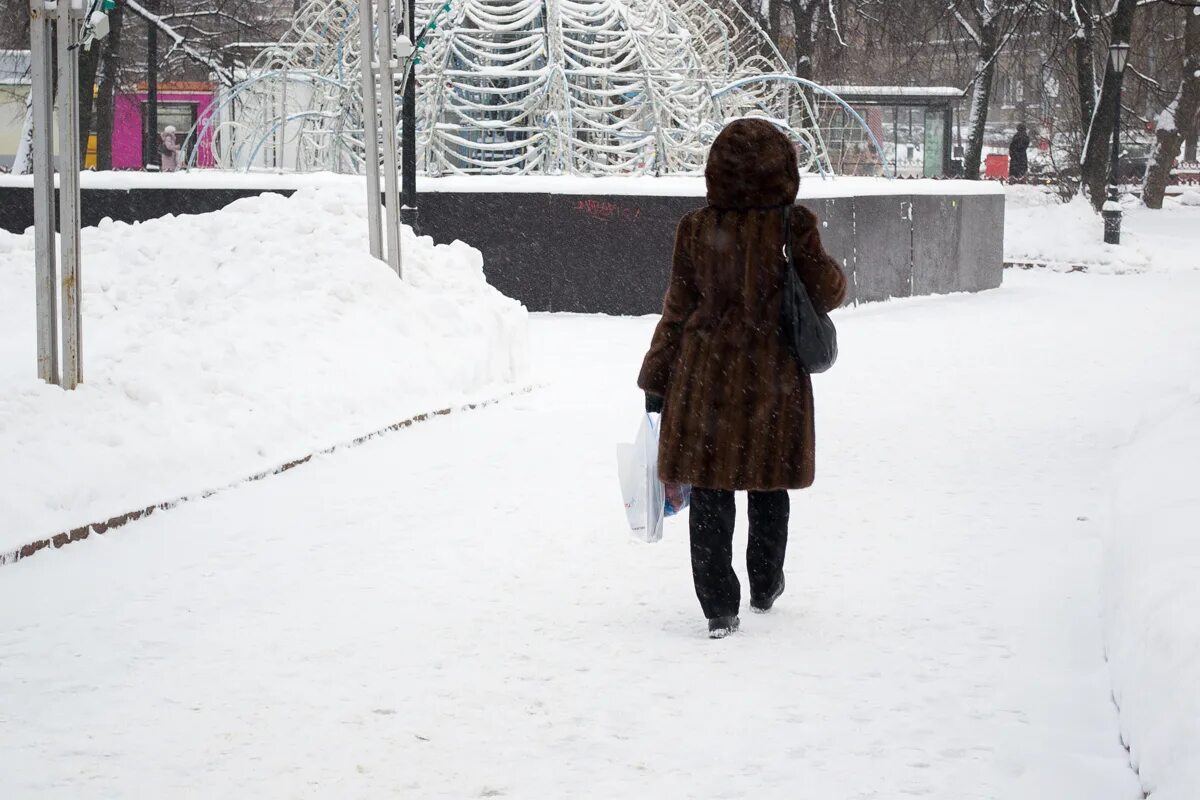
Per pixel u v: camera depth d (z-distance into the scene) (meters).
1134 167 84.94
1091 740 5.65
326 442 12.36
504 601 7.91
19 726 5.92
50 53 11.27
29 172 44.75
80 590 8.12
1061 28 57.34
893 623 7.38
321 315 14.90
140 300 15.65
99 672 6.64
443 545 9.23
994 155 81.81
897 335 23.72
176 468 10.72
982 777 5.29
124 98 61.38
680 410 7.22
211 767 5.45
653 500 7.38
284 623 7.46
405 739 5.74
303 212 17.75
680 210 27.09
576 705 6.12
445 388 15.16
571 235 27.77
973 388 16.89
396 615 7.61
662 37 34.19
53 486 9.48
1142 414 13.25
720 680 6.45
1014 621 7.38
